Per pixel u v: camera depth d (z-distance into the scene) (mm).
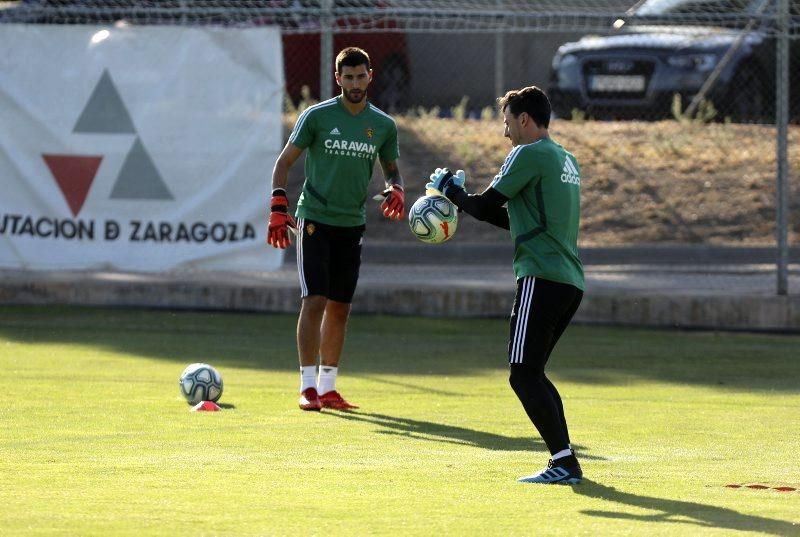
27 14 52156
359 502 22328
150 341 43531
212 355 41125
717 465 26297
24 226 49031
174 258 48719
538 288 24500
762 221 61531
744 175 64438
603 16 47062
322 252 33219
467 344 44156
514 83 83625
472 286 49469
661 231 61031
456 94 82000
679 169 64750
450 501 22531
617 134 66875
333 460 26297
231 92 48281
